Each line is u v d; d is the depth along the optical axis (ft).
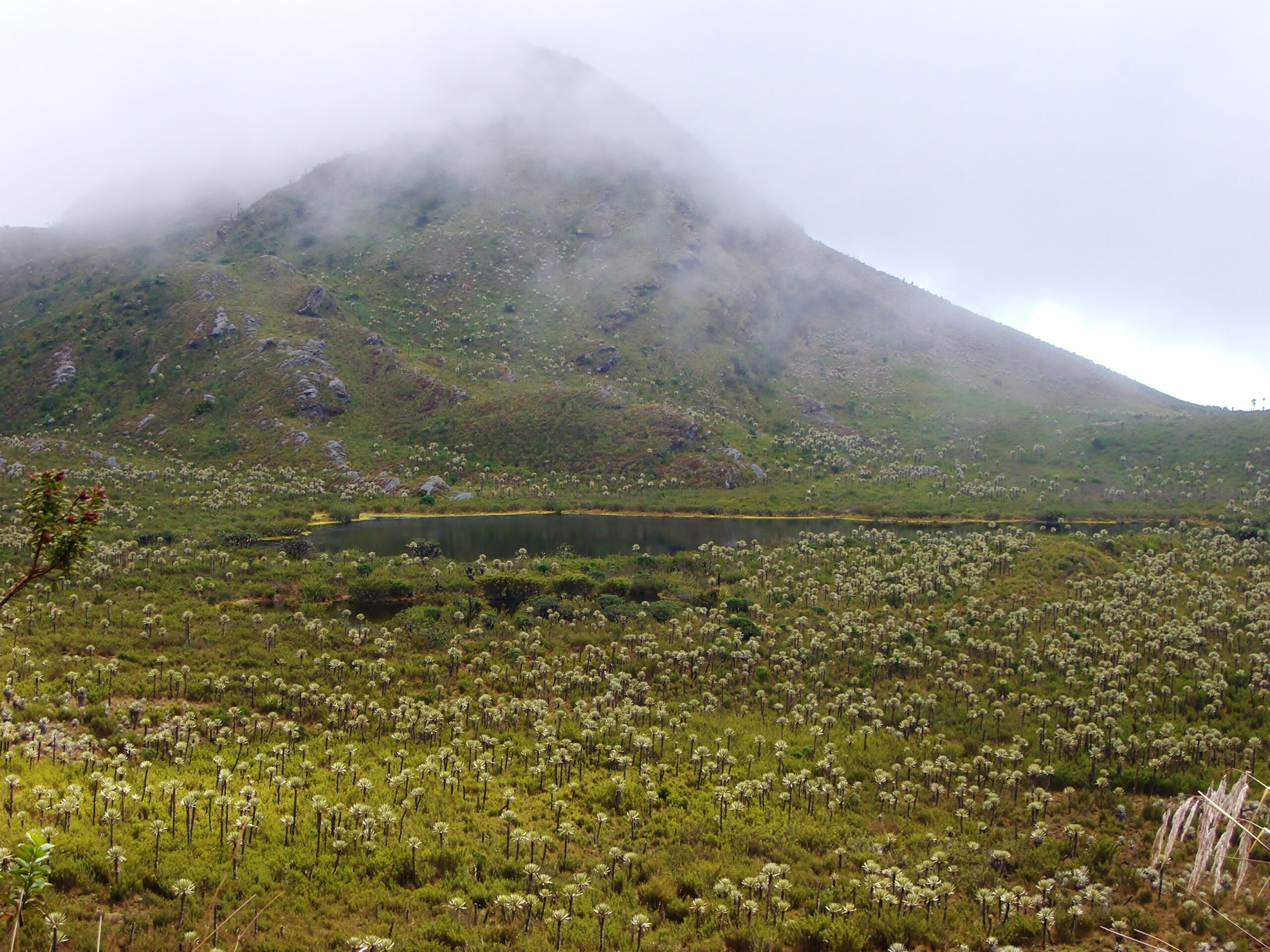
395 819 123.13
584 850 123.13
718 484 615.57
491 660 219.20
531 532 469.16
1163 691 195.72
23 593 257.34
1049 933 107.45
